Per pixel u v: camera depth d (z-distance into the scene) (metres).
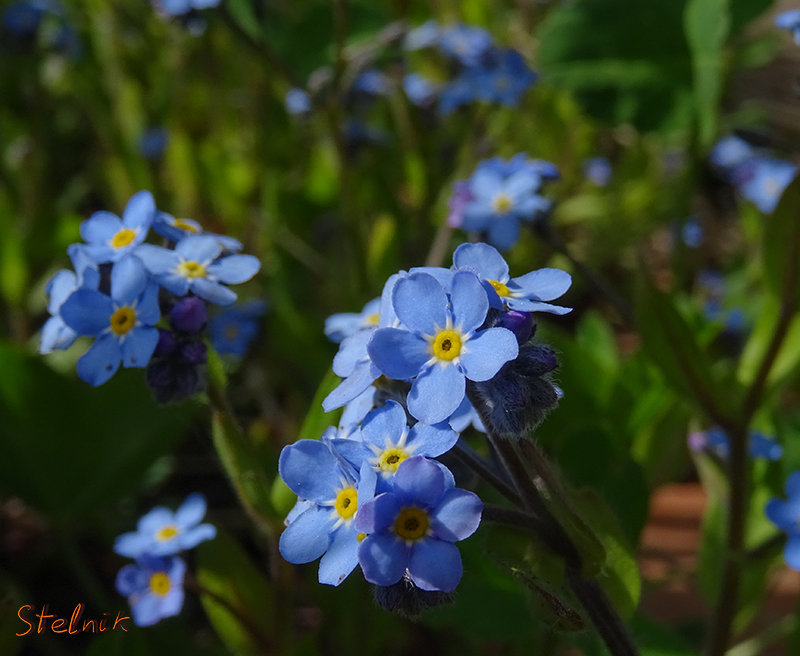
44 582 0.16
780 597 0.15
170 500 0.17
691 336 0.11
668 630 0.11
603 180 0.23
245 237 0.21
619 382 0.13
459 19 0.22
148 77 0.25
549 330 0.13
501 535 0.09
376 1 0.22
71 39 0.24
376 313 0.10
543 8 0.23
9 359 0.13
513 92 0.18
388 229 0.15
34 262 0.21
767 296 0.12
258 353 0.19
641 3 0.16
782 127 0.21
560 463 0.12
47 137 0.25
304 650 0.12
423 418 0.08
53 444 0.14
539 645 0.12
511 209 0.13
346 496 0.08
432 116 0.20
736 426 0.11
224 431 0.10
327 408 0.08
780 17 0.13
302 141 0.23
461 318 0.08
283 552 0.08
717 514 0.13
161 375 0.10
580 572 0.09
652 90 0.16
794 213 0.11
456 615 0.11
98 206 0.25
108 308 0.10
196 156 0.21
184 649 0.13
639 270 0.11
